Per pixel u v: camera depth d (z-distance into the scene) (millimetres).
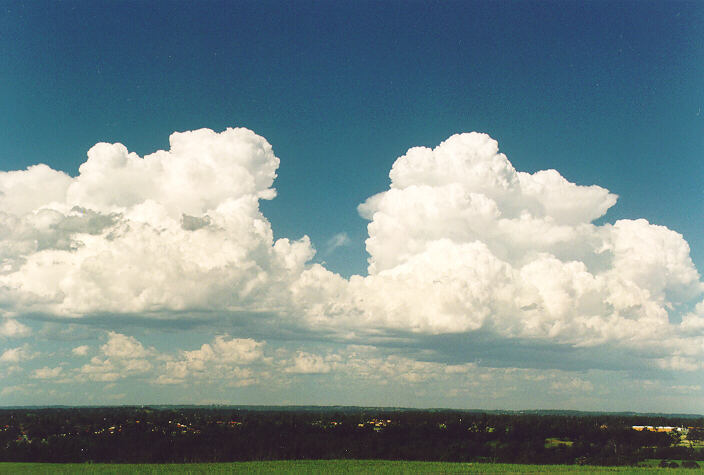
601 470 110812
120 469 102875
